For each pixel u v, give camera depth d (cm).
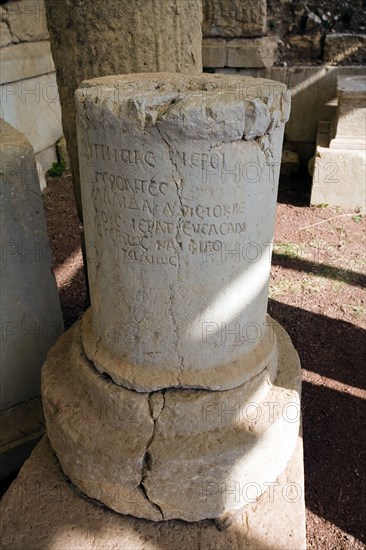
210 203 164
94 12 225
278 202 546
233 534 192
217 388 192
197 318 183
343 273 418
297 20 570
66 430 197
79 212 291
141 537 192
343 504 237
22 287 242
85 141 170
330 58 566
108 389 196
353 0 555
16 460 254
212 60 571
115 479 190
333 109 574
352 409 288
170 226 167
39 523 196
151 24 229
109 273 185
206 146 155
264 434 194
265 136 165
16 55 539
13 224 229
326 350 334
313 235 477
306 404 290
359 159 497
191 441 191
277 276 414
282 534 190
